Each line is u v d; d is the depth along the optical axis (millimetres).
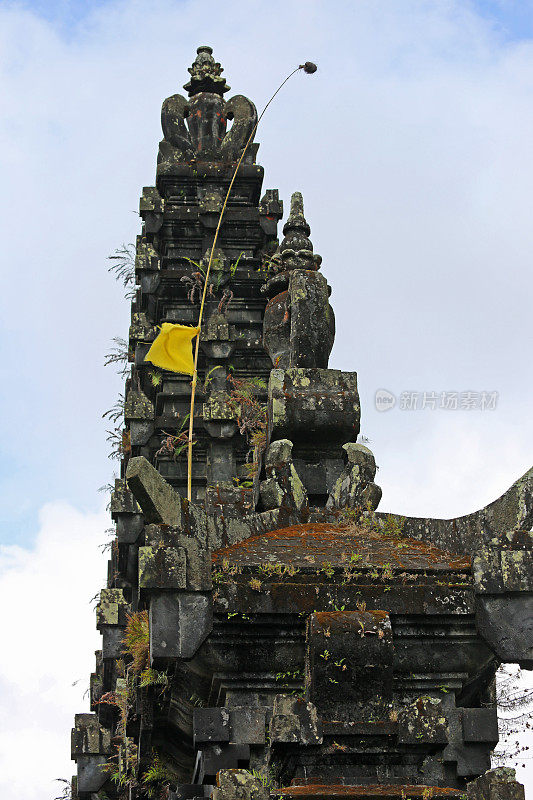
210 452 23203
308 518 12508
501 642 10828
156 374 24047
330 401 13188
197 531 11031
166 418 23531
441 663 11023
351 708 10477
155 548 10773
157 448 23578
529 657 10781
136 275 24625
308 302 13961
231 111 26953
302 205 15969
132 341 24172
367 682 10539
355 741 10336
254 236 25453
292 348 13867
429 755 10461
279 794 9633
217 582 10891
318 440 13164
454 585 11031
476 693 11609
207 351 23938
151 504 10797
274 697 10969
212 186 26031
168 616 10711
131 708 12852
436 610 10961
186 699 11672
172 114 26562
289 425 13070
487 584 10922
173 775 13406
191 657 10641
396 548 11664
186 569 10773
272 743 10258
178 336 13852
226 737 10711
